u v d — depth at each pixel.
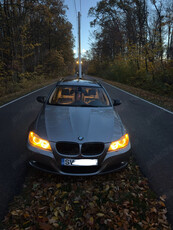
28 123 4.89
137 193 2.32
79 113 2.89
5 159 2.96
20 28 18.48
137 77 17.72
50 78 30.61
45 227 1.69
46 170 2.30
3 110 6.22
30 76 19.16
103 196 2.21
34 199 2.08
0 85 12.25
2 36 17.88
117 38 30.72
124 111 6.79
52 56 31.41
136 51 16.30
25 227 1.70
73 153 2.26
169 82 13.88
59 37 34.88
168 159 3.27
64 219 1.82
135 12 17.80
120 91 12.84
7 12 16.95
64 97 3.44
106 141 2.34
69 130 2.39
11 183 2.37
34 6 17.83
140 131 4.67
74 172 2.33
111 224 1.78
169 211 2.08
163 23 12.86
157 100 9.58
